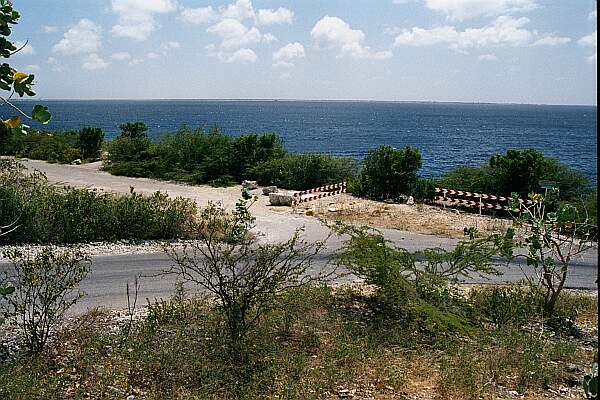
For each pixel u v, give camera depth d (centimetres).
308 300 934
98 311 917
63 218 1406
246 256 872
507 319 930
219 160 2655
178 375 680
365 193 2294
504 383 703
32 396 620
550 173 2142
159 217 1470
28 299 798
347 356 744
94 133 3353
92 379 671
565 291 1150
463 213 1991
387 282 912
